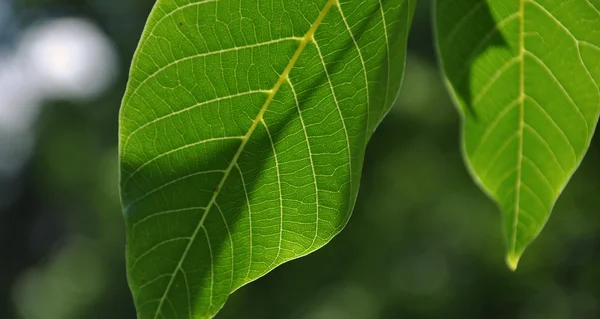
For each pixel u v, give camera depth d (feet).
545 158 1.82
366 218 10.32
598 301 10.04
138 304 1.70
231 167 1.71
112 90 14.25
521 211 1.83
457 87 1.79
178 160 1.70
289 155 1.72
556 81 1.79
